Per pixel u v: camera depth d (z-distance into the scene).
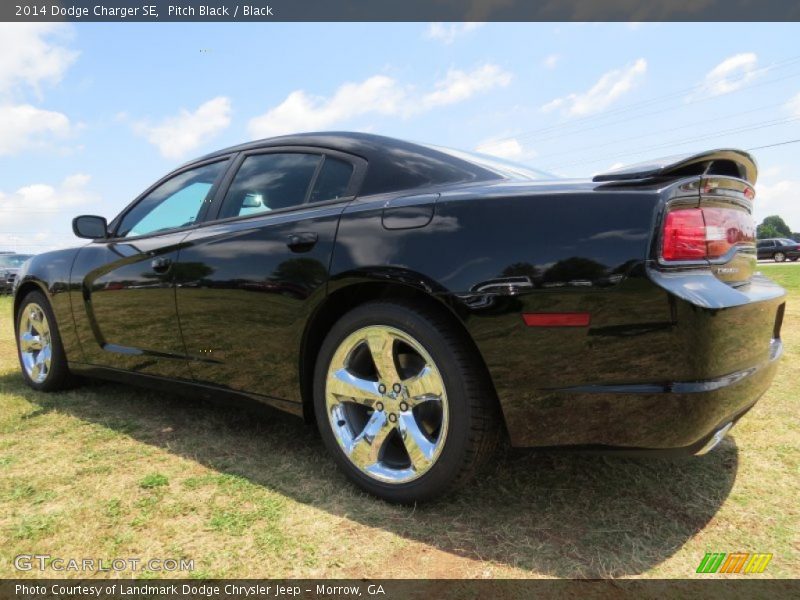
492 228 1.67
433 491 1.78
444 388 1.74
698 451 1.58
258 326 2.19
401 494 1.85
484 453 1.74
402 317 1.81
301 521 1.79
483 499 1.92
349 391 1.96
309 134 2.52
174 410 3.03
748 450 2.32
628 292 1.46
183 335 2.52
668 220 1.50
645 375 1.47
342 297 2.02
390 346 1.86
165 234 2.77
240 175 2.64
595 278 1.50
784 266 25.08
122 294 2.84
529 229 1.62
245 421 2.82
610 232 1.51
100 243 3.17
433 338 1.74
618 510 1.83
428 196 1.87
